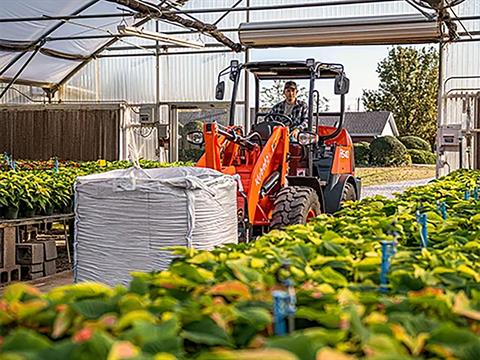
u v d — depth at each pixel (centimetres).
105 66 1614
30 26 1377
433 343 163
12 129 1631
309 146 746
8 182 766
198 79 1550
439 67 1325
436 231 362
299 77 816
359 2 1171
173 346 157
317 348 149
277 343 150
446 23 1173
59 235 1082
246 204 630
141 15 1148
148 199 452
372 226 369
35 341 154
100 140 1570
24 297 202
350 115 3247
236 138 680
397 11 1330
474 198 538
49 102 1667
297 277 231
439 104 1329
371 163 2686
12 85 1633
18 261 752
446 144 1295
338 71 801
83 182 468
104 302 188
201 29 1291
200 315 176
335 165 797
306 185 707
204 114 1606
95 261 463
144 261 452
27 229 830
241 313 175
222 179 496
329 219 406
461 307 186
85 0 1305
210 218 469
